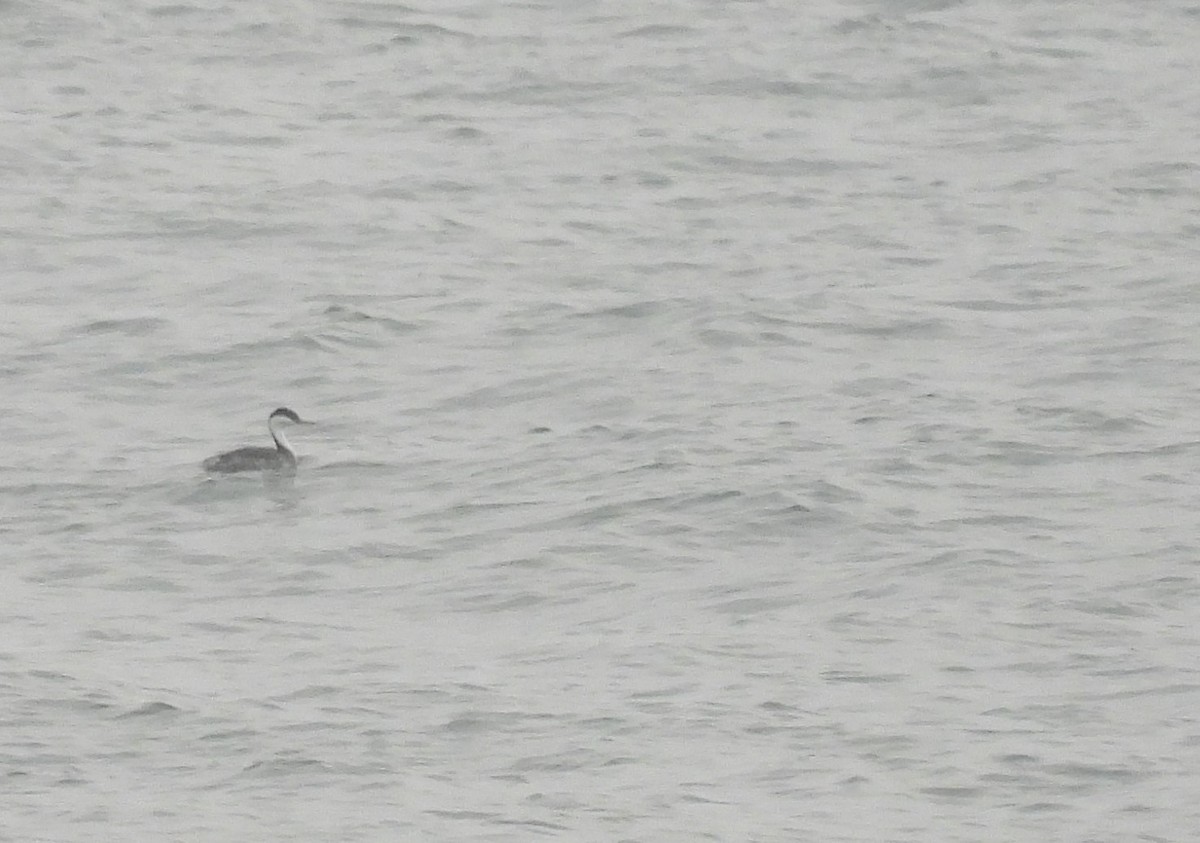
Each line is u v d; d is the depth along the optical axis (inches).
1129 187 2684.5
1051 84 3161.9
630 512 1718.8
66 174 2721.5
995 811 1238.3
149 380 2070.6
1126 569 1590.8
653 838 1200.2
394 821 1223.5
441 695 1403.8
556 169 2773.1
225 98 3070.9
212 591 1612.9
